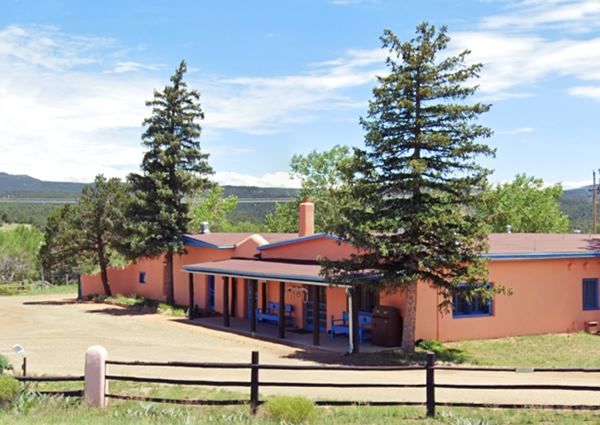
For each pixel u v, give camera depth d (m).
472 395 14.29
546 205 51.34
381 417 11.23
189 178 33.47
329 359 19.11
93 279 41.50
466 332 22.67
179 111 34.06
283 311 23.75
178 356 19.62
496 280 23.33
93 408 11.52
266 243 30.61
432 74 18.58
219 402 11.59
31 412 11.18
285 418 10.58
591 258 25.66
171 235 33.81
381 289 19.44
